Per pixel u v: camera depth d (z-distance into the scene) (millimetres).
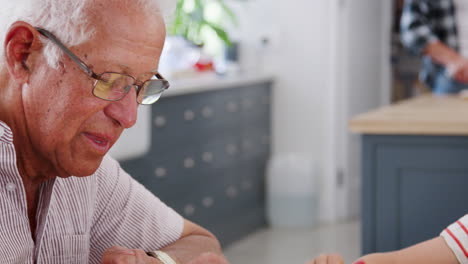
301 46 5082
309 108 5109
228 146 4508
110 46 1021
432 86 3920
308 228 4941
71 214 1260
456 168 2533
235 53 5039
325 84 5062
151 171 3662
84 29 1010
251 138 4832
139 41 1040
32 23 1032
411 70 6117
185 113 3979
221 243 4418
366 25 5328
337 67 5051
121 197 1395
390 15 5551
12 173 1087
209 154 4270
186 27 3924
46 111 1050
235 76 4660
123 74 1037
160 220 1454
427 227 2584
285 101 5148
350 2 5070
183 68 4496
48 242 1226
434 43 3814
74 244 1263
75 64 1021
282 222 4961
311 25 5047
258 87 4914
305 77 5094
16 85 1069
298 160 4926
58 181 1231
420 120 2527
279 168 4941
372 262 1331
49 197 1188
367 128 2561
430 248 1345
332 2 4992
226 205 4488
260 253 4336
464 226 1336
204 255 1418
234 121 4574
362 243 2637
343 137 5160
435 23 3910
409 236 2598
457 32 3910
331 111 5082
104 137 1073
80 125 1054
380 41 5555
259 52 5145
